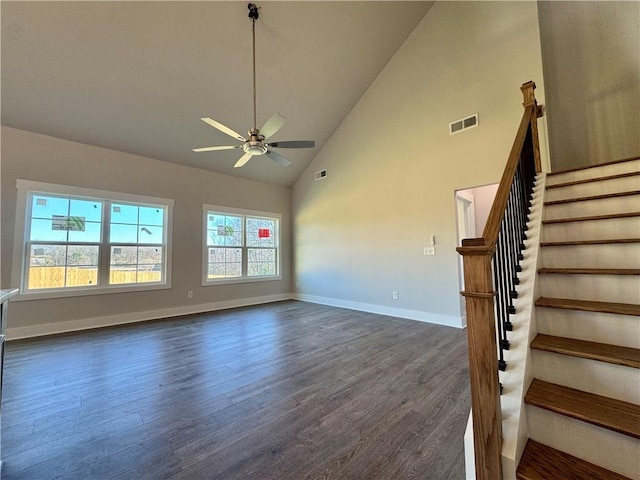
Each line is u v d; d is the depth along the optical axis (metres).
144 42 3.38
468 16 4.01
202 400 2.12
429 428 1.75
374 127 5.18
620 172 2.32
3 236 3.67
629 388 1.19
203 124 4.59
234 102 4.43
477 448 1.09
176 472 1.42
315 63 4.40
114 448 1.60
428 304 4.40
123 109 4.01
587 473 1.06
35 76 3.33
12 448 1.60
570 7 3.83
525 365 1.32
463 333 3.77
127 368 2.73
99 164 4.41
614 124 3.50
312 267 6.41
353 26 4.13
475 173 3.90
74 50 3.24
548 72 3.80
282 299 6.73
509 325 1.49
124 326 4.31
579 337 1.48
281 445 1.62
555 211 2.31
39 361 2.91
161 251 5.07
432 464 1.45
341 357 2.97
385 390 2.24
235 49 3.78
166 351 3.19
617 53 3.53
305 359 2.93
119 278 4.60
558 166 3.75
